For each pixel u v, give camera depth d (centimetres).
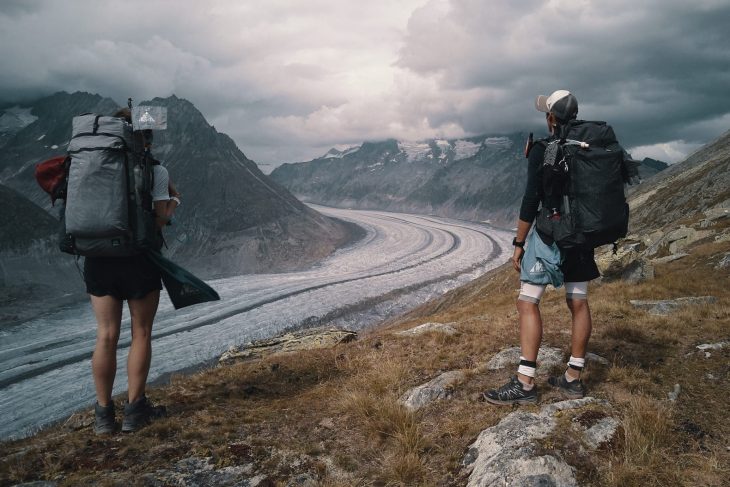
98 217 345
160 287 397
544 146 357
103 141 353
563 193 345
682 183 5741
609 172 332
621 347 529
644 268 1528
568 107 354
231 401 489
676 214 5069
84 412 468
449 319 1766
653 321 643
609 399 382
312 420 420
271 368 641
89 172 347
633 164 346
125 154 359
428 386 452
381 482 316
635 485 277
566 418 340
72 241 362
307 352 723
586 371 441
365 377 535
